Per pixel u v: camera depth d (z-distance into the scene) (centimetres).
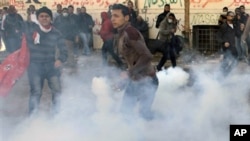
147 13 1759
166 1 1752
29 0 1825
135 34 538
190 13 1730
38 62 651
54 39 649
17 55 652
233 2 1720
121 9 538
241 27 1323
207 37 1697
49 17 646
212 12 1723
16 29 1366
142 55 539
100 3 1783
